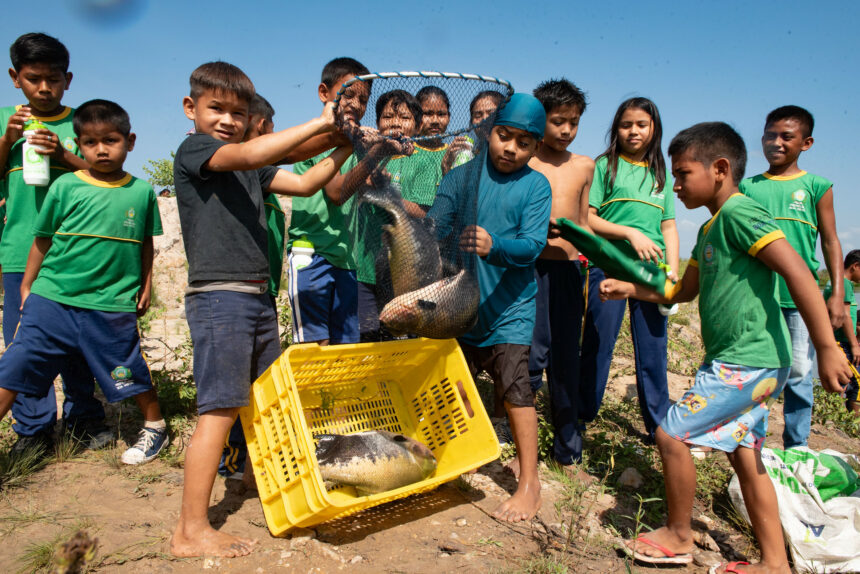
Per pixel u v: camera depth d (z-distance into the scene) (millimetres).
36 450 3846
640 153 4723
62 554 1941
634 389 6121
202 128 3215
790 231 4582
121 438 4238
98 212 3742
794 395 4523
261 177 3312
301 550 3023
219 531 3109
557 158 4348
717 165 3115
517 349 3629
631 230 4082
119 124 3812
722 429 3102
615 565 3178
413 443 3455
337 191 3699
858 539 3270
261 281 3254
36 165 3867
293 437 3002
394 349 3615
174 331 6852
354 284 4473
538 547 3236
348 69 4090
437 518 3467
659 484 4074
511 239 3492
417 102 3088
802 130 4531
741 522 3707
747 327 3039
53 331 3707
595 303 4652
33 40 4023
